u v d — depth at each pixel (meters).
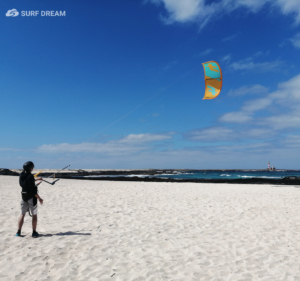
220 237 5.11
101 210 7.49
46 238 4.68
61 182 18.00
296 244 4.72
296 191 13.94
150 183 20.16
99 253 4.06
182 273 3.44
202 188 15.84
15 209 7.16
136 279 3.22
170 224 6.05
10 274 3.26
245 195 11.85
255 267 3.70
